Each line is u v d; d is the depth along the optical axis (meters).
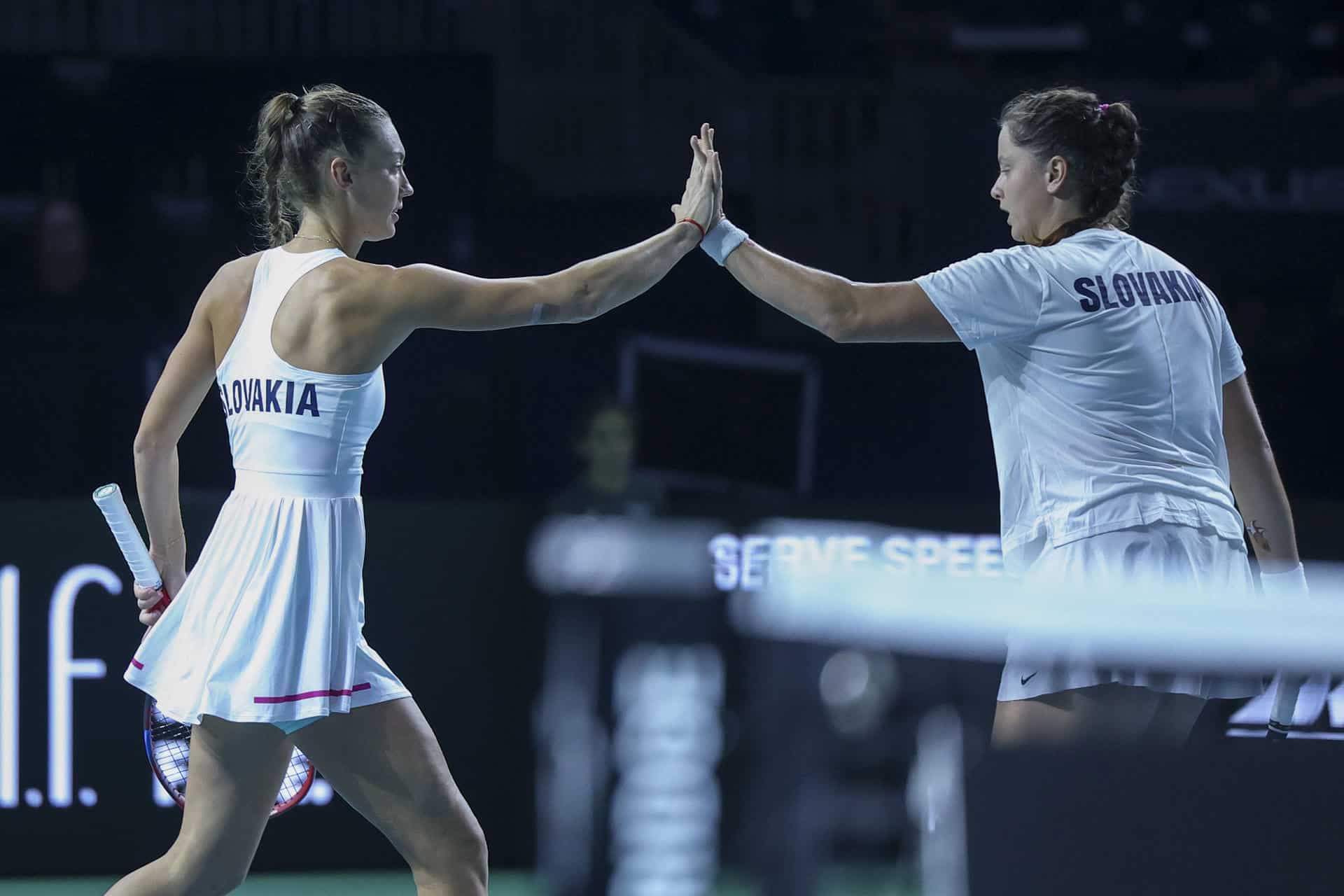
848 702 9.39
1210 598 7.04
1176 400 7.23
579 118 22.03
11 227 19.27
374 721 7.25
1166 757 4.27
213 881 7.25
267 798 7.27
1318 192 19.38
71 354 17.75
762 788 11.13
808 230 20.97
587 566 13.18
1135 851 4.25
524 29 22.00
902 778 8.92
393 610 13.02
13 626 12.48
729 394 18.25
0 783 12.48
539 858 12.91
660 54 22.31
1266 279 19.34
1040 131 7.53
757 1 22.92
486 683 13.08
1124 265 7.36
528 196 19.94
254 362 7.20
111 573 12.63
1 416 17.48
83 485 17.53
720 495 18.11
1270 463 7.96
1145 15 24.17
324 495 7.17
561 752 13.02
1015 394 7.36
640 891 12.77
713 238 7.95
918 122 20.70
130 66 19.62
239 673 6.94
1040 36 23.56
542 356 18.02
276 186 7.67
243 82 19.77
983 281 7.24
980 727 7.79
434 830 7.34
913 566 13.18
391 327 7.12
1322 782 4.21
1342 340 18.77
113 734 12.62
